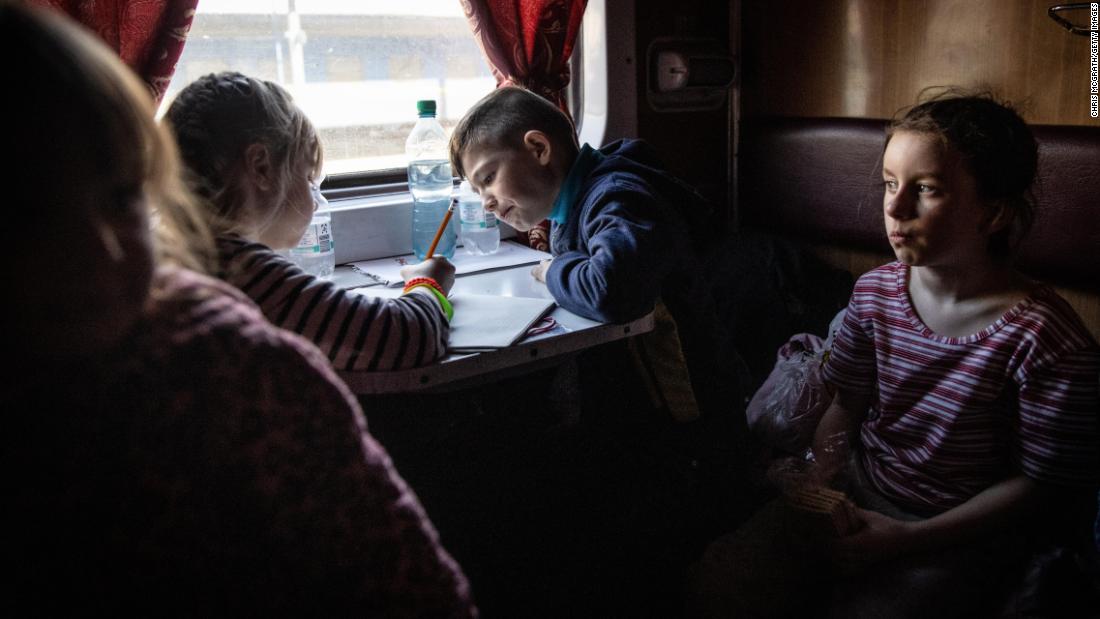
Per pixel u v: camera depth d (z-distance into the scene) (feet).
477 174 5.83
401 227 7.27
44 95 1.40
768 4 8.79
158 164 1.66
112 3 5.56
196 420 1.73
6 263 1.42
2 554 1.61
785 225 8.96
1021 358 4.00
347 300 4.24
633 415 6.23
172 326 1.77
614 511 6.52
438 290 5.03
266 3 6.72
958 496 4.30
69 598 1.66
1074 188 6.48
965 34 7.22
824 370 5.01
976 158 3.93
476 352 4.62
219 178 3.89
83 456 1.62
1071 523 4.54
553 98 7.66
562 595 5.86
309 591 1.90
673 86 8.62
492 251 7.21
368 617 1.98
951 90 4.61
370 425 5.90
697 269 6.02
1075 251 6.53
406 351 4.34
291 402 1.89
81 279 1.49
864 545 4.12
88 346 1.59
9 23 1.40
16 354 1.52
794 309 8.03
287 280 4.06
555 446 7.00
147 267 1.63
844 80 8.22
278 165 4.09
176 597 1.73
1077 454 3.92
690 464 6.08
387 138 7.55
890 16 7.72
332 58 7.11
